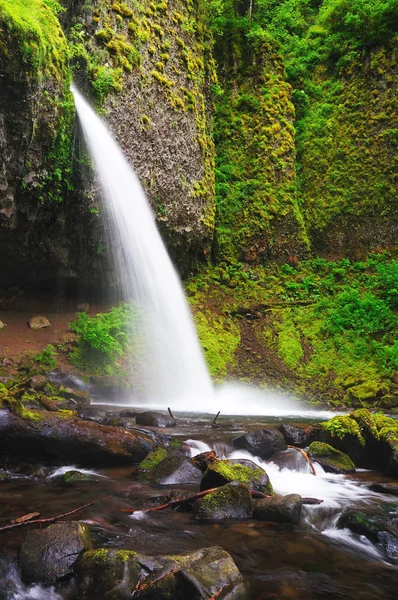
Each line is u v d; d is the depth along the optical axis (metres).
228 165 21.47
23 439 6.11
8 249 13.52
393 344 16.77
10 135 11.62
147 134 15.91
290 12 25.56
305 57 23.97
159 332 15.32
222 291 19.08
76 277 15.09
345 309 17.77
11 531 4.13
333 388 15.33
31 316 14.42
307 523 4.79
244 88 22.45
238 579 3.39
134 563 3.38
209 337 16.59
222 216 20.69
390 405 13.87
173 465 5.93
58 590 3.38
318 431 7.58
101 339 13.34
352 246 21.16
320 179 22.23
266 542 4.27
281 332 17.36
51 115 12.29
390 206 20.84
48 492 5.28
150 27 16.30
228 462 5.54
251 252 20.34
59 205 13.62
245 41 22.86
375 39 22.14
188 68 18.08
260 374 15.74
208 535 4.33
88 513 4.62
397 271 19.22
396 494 5.70
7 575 3.50
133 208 15.37
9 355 12.32
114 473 6.15
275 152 21.50
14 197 12.52
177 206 17.33
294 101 23.38
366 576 3.79
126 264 15.34
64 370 12.53
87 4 14.13
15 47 10.92
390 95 21.47
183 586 3.20
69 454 6.29
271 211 20.84
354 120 22.03
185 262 18.56
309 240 21.70
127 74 15.14
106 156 14.35
